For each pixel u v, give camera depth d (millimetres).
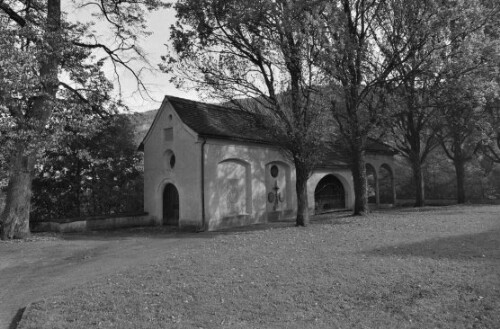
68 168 23125
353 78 17906
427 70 17594
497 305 5922
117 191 25500
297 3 14398
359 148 19672
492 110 24078
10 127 14398
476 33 17359
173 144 21016
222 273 8445
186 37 17609
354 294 6844
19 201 16422
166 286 7738
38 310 6723
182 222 20094
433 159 34750
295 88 15805
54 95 16641
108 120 20172
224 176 20484
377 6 18859
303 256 9719
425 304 6223
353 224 15773
